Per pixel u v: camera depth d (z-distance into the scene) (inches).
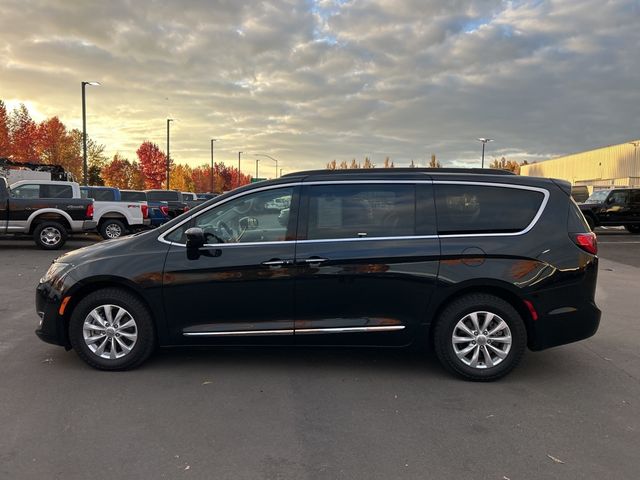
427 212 184.4
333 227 184.5
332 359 202.8
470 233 182.4
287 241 183.6
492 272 177.9
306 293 181.9
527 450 133.7
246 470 123.4
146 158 2719.0
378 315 182.2
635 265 502.3
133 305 184.7
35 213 568.4
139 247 187.9
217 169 3786.9
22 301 301.9
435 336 182.9
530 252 179.6
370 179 187.5
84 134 1133.7
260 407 158.6
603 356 211.2
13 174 997.2
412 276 179.8
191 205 902.4
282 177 191.9
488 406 160.7
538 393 171.5
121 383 176.6
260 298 182.5
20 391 168.9
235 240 185.9
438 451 132.9
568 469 124.7
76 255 193.5
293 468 124.6
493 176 188.9
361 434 141.8
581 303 181.0
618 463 127.6
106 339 187.0
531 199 186.1
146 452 131.1
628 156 1644.9
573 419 152.1
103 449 132.3
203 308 184.1
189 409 156.6
